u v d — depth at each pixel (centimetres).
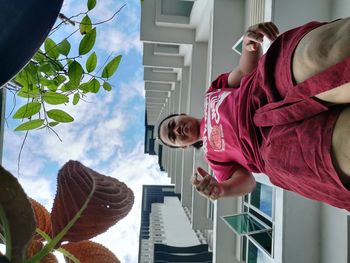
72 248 62
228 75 188
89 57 143
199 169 164
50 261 65
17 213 45
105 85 150
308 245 367
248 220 488
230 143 165
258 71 133
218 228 545
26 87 138
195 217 691
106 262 62
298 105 105
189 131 220
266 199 427
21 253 46
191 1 613
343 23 92
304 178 109
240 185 174
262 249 421
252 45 151
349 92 91
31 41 56
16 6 55
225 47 533
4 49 54
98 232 58
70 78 136
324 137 98
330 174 99
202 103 650
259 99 132
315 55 92
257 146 139
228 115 162
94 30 136
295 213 368
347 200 103
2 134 160
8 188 45
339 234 336
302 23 372
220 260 539
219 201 552
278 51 116
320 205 369
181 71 768
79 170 61
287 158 112
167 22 627
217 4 536
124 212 61
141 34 638
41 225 65
